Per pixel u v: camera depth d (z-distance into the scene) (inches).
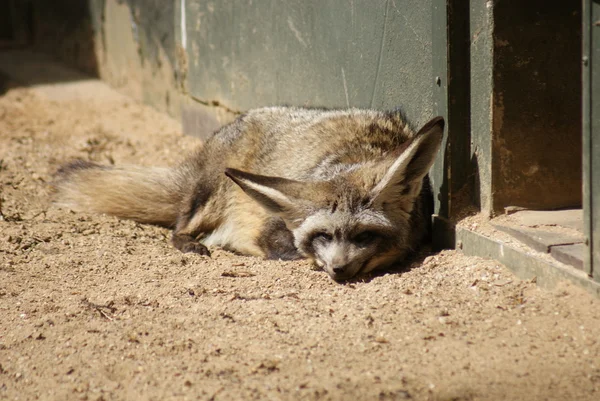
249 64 671.8
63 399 274.5
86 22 1130.0
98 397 273.9
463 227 402.6
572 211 398.9
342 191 401.4
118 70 1045.8
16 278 400.8
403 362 283.6
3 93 1064.8
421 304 332.5
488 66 387.2
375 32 485.7
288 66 605.9
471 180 413.7
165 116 911.7
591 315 303.0
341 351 295.3
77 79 1122.7
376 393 262.5
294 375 278.5
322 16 548.4
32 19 1328.7
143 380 283.0
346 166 428.8
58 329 330.6
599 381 262.7
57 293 378.0
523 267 351.6
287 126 498.9
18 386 287.7
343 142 454.3
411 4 441.7
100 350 308.8
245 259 445.1
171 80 886.4
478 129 402.6
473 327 308.2
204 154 532.4
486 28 385.1
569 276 323.6
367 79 502.6
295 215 410.6
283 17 604.1
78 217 529.0
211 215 510.0
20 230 478.9
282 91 621.6
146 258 436.5
